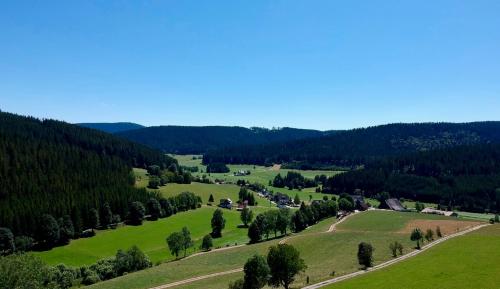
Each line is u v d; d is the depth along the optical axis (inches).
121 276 4712.1
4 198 6875.0
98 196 7539.4
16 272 2381.9
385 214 7549.2
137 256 5196.9
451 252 3654.0
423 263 3314.5
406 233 5541.3
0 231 5797.2
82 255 5880.9
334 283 3021.7
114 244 6441.9
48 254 5876.0
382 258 4015.8
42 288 2509.8
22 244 5949.8
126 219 7736.2
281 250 3041.3
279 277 3029.0
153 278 4308.6
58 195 7268.7
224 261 4997.5
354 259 4190.5
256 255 3002.0
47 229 6141.7
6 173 7455.7
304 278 3469.5
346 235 5620.1
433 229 5723.4
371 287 2755.9
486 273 2812.5
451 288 2559.1
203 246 6156.5
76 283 4662.9
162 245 6491.1
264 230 6579.7
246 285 2960.1
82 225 6825.8
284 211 7007.9
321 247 5093.5
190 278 4202.8
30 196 7042.3
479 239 4195.4
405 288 2647.6
